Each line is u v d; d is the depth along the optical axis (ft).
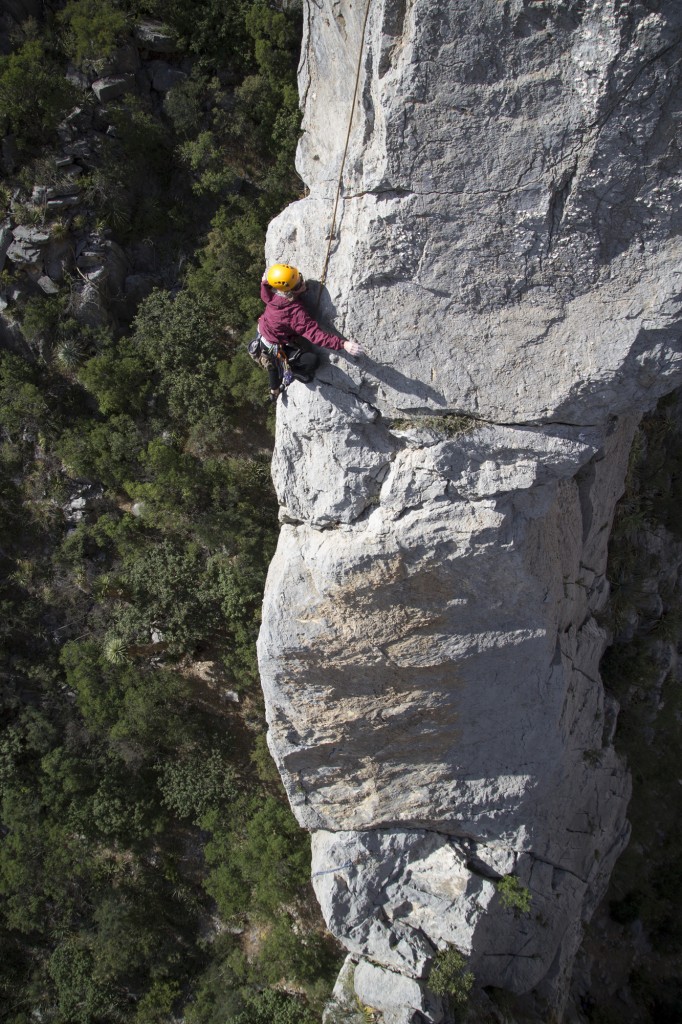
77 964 52.21
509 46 20.13
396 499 30.83
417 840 45.09
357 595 33.42
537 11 19.40
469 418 28.37
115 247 49.19
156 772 52.90
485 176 22.59
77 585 51.44
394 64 21.36
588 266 23.94
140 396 49.70
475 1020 44.39
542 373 26.48
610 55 19.56
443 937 44.62
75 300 48.29
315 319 27.66
